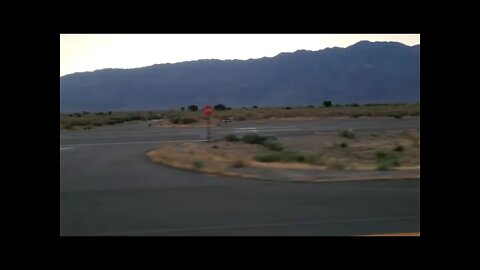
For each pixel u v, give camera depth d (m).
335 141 38.78
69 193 15.84
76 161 25.56
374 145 35.59
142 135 49.69
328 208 13.38
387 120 74.62
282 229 10.99
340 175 19.75
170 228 11.18
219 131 54.00
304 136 43.94
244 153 29.83
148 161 25.56
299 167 22.50
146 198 15.03
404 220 11.86
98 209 13.39
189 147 33.09
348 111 100.38
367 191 16.06
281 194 15.63
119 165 23.72
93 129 68.06
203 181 18.48
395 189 16.36
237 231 10.84
